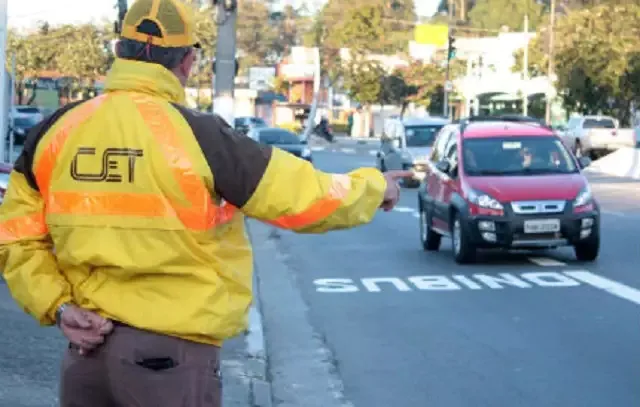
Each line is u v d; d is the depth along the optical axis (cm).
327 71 8650
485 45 7512
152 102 346
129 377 340
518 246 1523
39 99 5994
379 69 7794
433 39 7650
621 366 909
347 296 1323
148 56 353
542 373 888
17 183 363
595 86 5266
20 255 356
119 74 352
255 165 343
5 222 361
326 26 9781
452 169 1659
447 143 1742
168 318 338
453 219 1606
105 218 339
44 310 354
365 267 1591
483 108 6656
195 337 343
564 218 1517
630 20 5194
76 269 349
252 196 343
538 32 6662
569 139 4928
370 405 804
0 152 1991
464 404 798
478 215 1527
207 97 6350
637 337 1027
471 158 1631
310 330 1106
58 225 346
